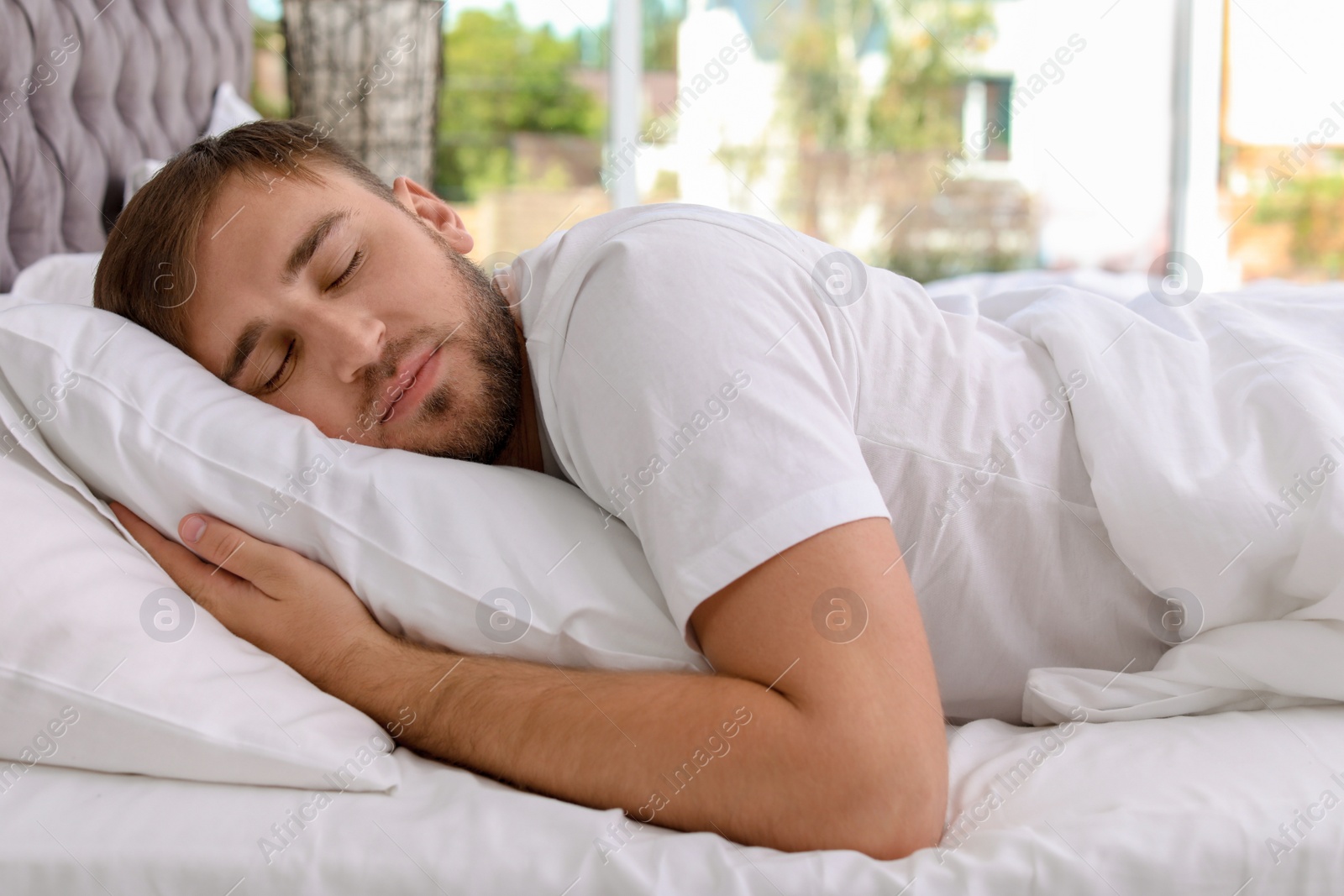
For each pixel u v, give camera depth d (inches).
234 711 27.2
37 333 32.4
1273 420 31.6
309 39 97.4
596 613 29.7
